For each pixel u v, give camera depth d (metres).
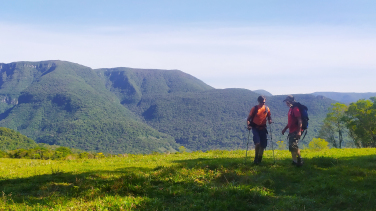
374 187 7.44
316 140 56.38
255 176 9.07
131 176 8.81
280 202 6.71
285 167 10.12
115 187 7.91
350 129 65.75
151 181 8.70
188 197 7.22
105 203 6.57
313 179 8.52
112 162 14.48
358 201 6.50
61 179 9.44
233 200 6.82
